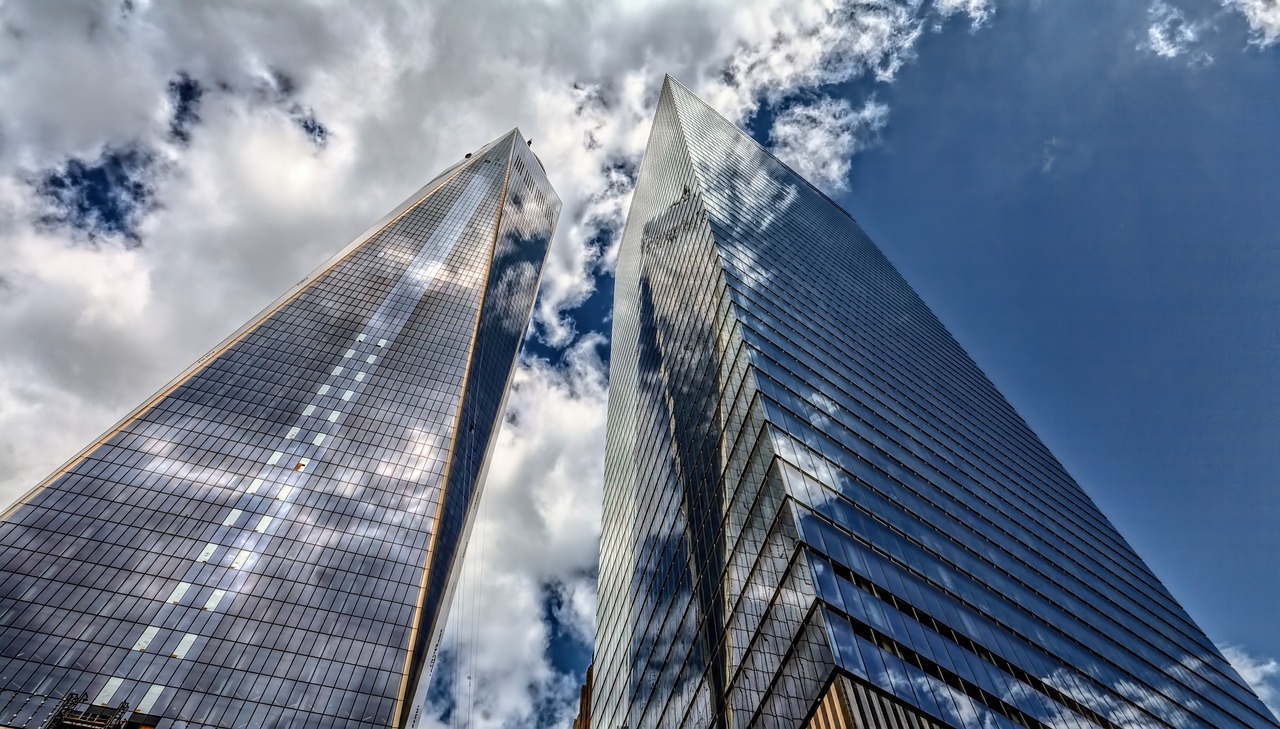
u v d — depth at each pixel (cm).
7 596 6353
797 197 12538
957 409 8162
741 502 4356
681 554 5384
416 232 16138
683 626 4856
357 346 11556
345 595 7369
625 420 9719
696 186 8538
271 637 6712
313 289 12862
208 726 5853
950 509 5272
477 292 14225
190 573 7100
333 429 9612
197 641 6469
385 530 8338
